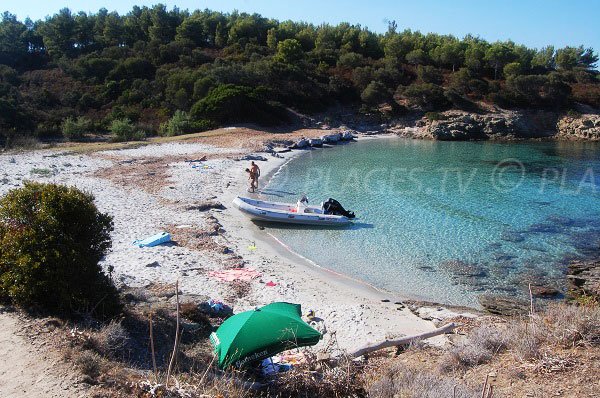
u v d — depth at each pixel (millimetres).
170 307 11508
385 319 13477
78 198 10141
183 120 56406
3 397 6914
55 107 60188
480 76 80688
